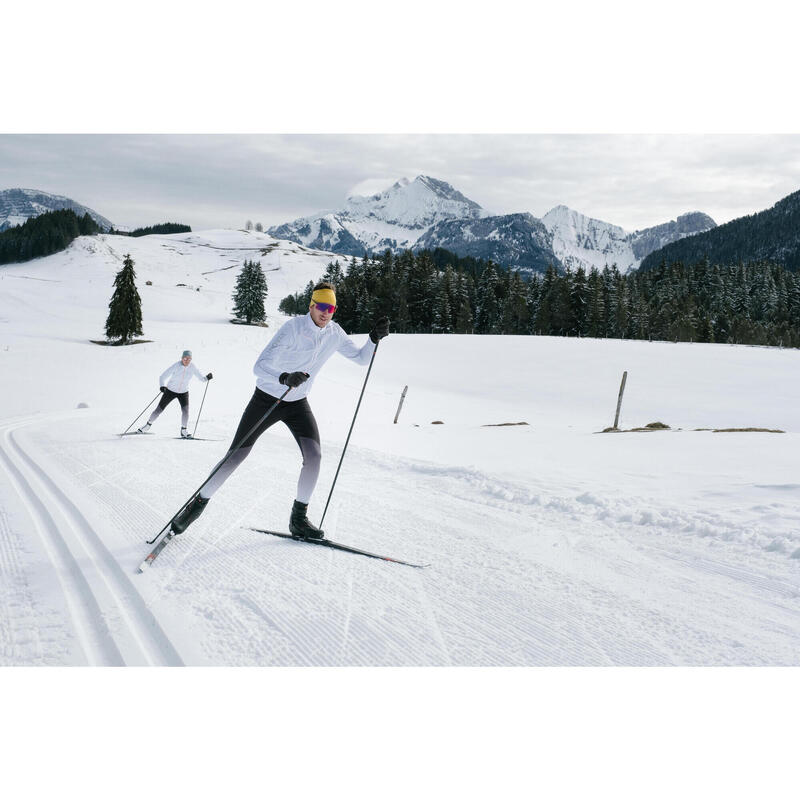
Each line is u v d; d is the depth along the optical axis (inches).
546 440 422.3
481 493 231.6
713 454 316.2
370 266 3462.1
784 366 1159.0
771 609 126.3
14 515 182.2
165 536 153.9
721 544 166.9
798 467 270.4
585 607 126.6
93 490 218.2
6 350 1425.9
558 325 2851.9
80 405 657.0
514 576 144.3
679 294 3767.2
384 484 249.1
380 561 153.7
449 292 3026.6
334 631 112.4
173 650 103.9
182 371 409.7
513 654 106.3
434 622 117.8
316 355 162.2
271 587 132.6
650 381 1075.9
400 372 1298.0
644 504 203.5
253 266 3139.8
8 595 124.6
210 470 269.3
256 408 163.8
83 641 106.6
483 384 1152.2
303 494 169.6
